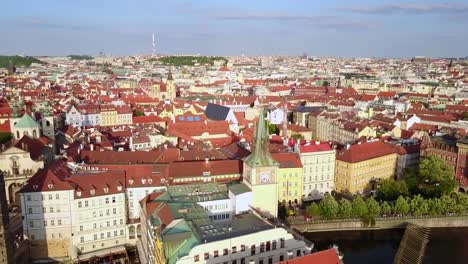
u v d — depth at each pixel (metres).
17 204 152.50
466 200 178.12
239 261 109.75
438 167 198.12
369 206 169.00
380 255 153.62
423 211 171.62
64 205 141.88
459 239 165.25
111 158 177.50
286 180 188.25
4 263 114.69
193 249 102.69
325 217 167.62
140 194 156.25
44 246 141.62
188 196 139.88
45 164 190.62
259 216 131.62
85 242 146.25
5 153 178.00
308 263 96.19
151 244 122.69
